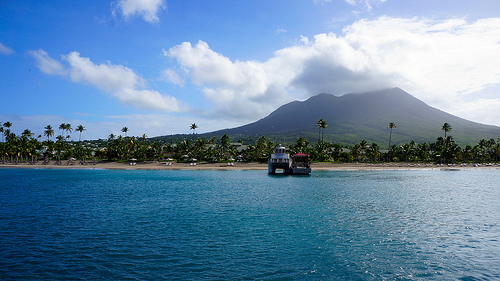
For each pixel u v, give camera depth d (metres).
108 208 43.38
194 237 28.50
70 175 108.19
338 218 36.88
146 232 30.20
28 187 70.50
